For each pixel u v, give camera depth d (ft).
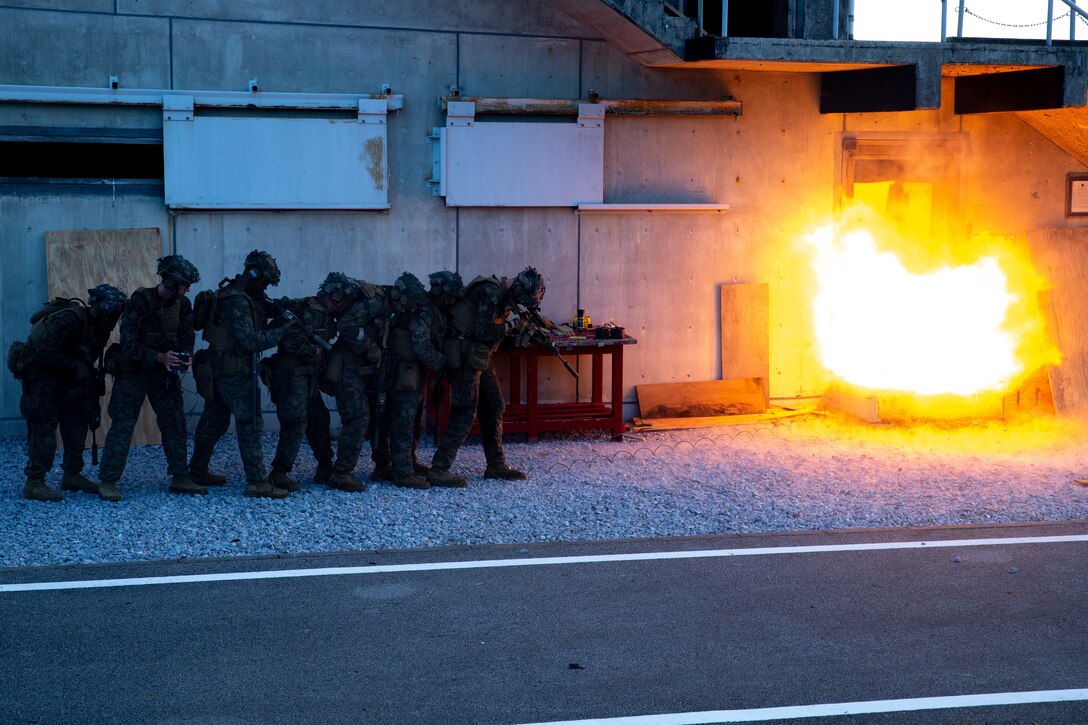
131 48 31.24
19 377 24.98
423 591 19.70
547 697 15.43
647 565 21.36
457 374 26.99
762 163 36.01
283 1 32.12
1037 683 16.10
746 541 23.04
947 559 21.91
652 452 31.76
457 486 27.45
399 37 32.99
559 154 34.14
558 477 28.66
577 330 33.81
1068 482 28.32
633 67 34.73
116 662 16.47
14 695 15.31
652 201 35.22
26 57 30.60
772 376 36.94
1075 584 20.47
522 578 20.49
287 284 32.91
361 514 24.57
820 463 30.42
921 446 32.73
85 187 31.48
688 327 35.88
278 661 16.57
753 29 36.47
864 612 18.89
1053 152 38.17
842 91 35.47
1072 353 36.01
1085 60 33.24
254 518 24.08
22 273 31.30
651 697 15.46
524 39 33.86
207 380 25.85
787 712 15.05
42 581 19.93
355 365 26.58
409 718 14.75
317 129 32.50
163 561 21.16
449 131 33.30
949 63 32.42
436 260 33.83
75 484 25.90
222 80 31.94
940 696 15.61
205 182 31.89
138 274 31.76
